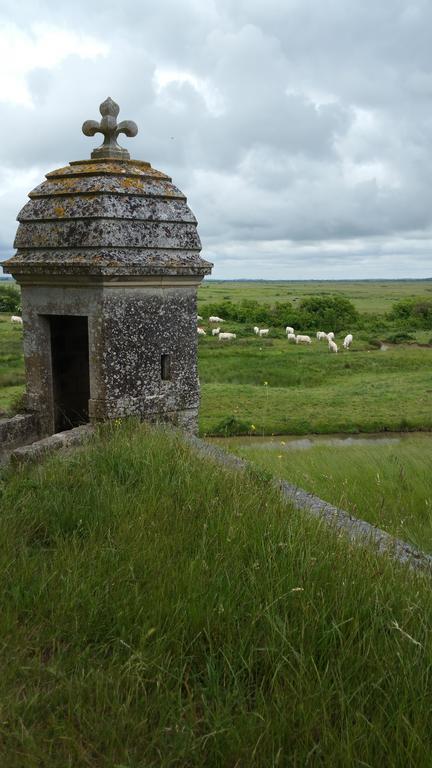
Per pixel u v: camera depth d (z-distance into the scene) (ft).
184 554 12.84
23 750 8.21
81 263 20.21
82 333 25.07
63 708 9.05
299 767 8.25
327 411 67.87
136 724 8.73
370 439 59.77
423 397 73.92
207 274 22.97
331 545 13.67
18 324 133.28
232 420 62.18
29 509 14.67
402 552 15.42
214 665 9.74
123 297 21.13
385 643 10.10
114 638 10.41
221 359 98.43
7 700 8.99
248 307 167.32
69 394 24.88
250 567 12.26
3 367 84.02
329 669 9.69
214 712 8.99
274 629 10.25
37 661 9.89
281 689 9.30
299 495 18.90
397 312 159.33
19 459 17.89
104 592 11.37
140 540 13.38
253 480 18.02
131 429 20.65
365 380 85.71
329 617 10.94
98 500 15.25
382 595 11.46
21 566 12.28
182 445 19.57
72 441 19.69
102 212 20.39
